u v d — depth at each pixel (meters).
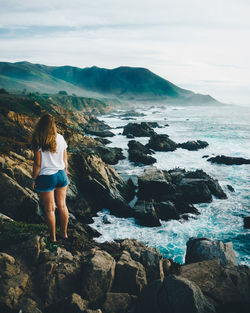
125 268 5.46
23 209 14.64
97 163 23.78
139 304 4.77
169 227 19.28
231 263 10.45
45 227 7.44
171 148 44.94
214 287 6.32
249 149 45.09
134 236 17.92
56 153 3.78
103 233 18.19
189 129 75.94
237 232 18.50
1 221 7.12
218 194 24.86
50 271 4.79
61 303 4.30
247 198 24.61
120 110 191.50
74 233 7.70
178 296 4.55
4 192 14.53
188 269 7.22
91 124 79.06
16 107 42.81
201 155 41.47
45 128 3.58
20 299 4.15
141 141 57.03
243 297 6.00
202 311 4.42
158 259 6.41
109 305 4.63
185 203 22.52
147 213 19.69
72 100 149.62
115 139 59.34
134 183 27.64
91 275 4.87
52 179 3.87
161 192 24.27
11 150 19.44
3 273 4.43
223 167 34.41
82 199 20.89
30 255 5.00
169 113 166.25
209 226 19.48
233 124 89.38
